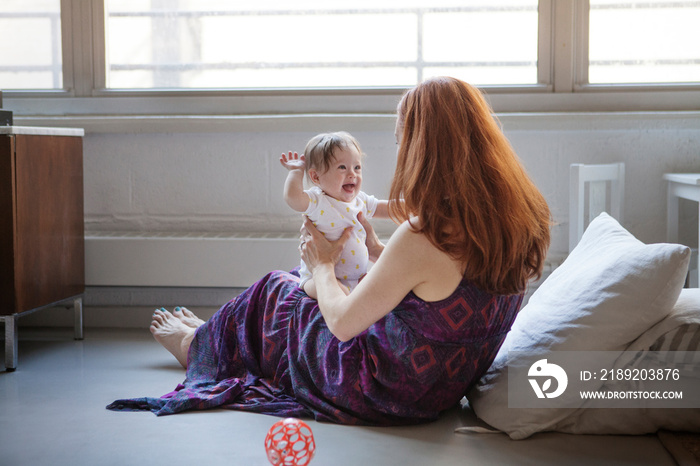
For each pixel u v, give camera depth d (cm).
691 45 306
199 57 322
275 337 208
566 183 303
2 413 198
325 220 200
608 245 197
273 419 192
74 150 276
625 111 304
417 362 178
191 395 202
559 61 307
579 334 177
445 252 164
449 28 313
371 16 315
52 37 326
